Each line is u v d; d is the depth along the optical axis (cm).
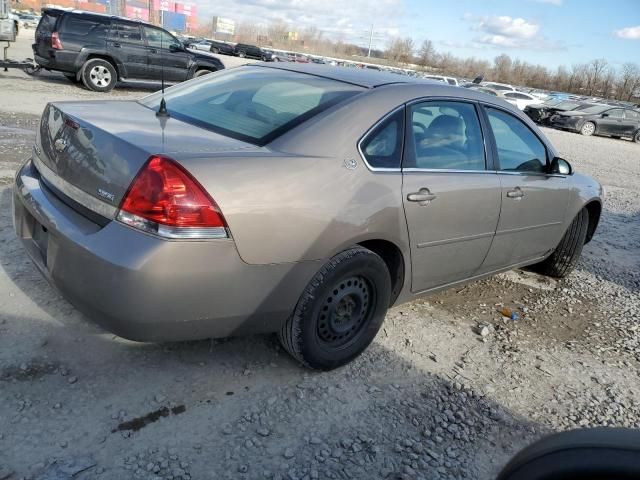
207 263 234
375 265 298
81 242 237
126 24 1353
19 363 277
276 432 258
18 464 219
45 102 1077
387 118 309
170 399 269
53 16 1291
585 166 1345
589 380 348
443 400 303
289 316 278
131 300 227
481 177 361
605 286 522
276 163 256
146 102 352
